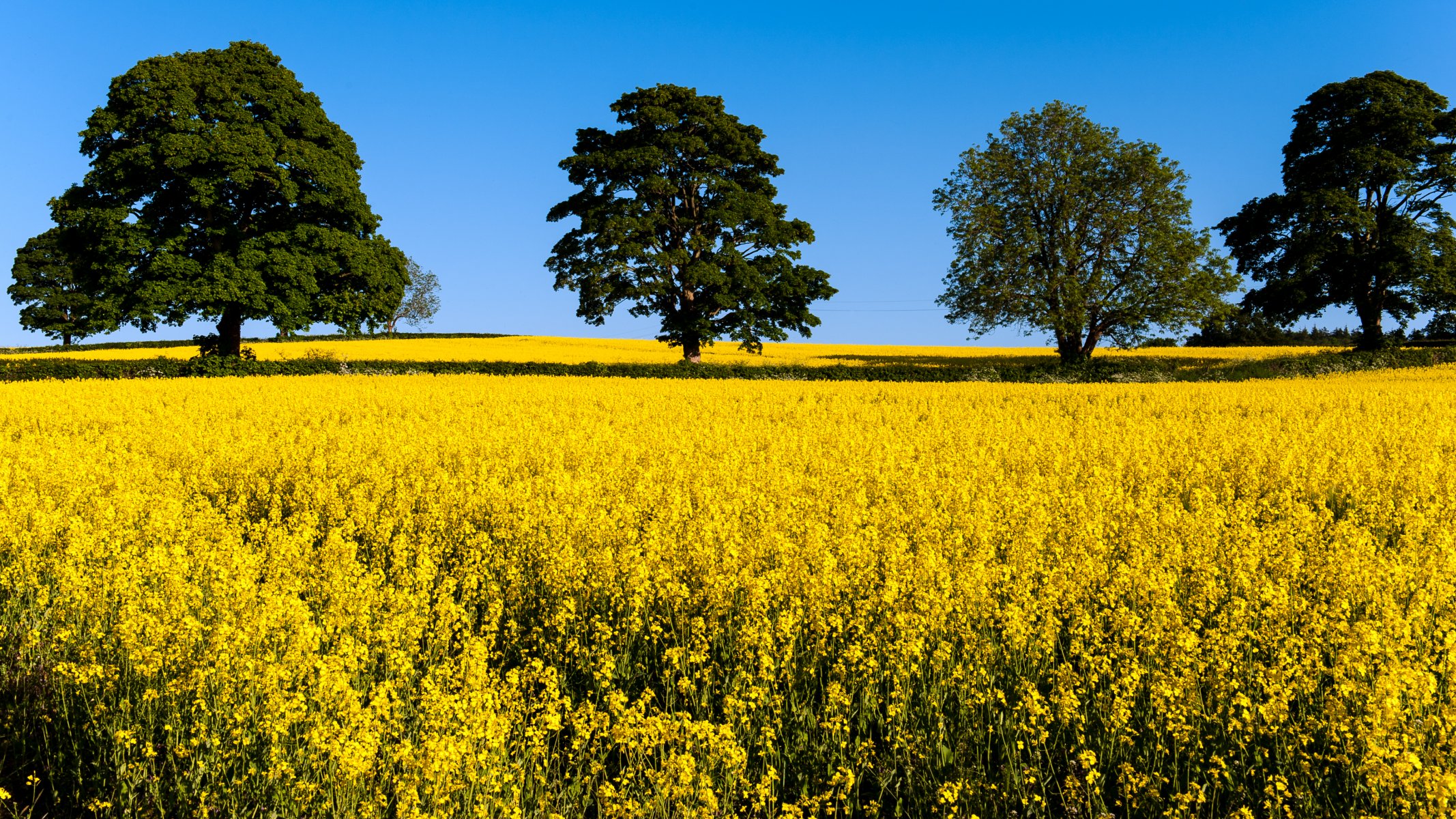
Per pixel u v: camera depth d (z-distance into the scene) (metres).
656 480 11.95
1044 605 6.35
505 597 7.23
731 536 8.10
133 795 4.51
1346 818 4.34
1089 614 6.17
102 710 5.16
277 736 4.71
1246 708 4.96
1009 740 5.09
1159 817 4.56
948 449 14.98
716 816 4.43
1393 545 8.95
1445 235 52.78
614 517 9.31
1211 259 51.91
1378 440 15.39
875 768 5.09
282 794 4.48
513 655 6.53
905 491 11.27
